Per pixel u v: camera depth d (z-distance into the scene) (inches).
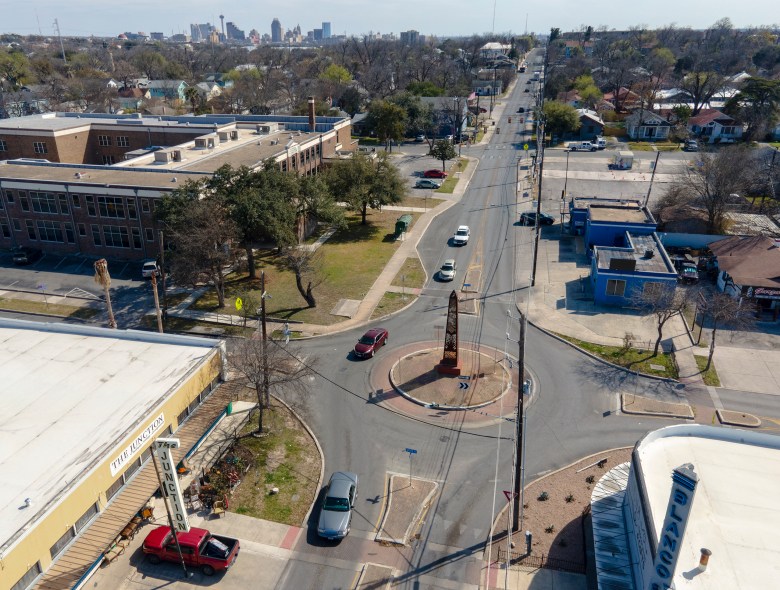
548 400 1581.0
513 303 2156.7
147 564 1080.8
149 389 1275.8
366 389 1637.6
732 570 829.2
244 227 2097.7
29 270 2481.5
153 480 1171.3
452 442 1419.8
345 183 2955.2
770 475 1011.3
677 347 1838.1
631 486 1061.8
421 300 2191.2
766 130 4788.4
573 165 4175.7
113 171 2763.3
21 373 1336.1
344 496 1182.3
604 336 1914.4
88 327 1528.1
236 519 1181.7
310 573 1063.6
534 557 1084.5
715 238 2546.8
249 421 1494.8
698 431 1120.8
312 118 3764.8
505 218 3110.2
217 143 3380.9
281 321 2026.3
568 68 7844.5
